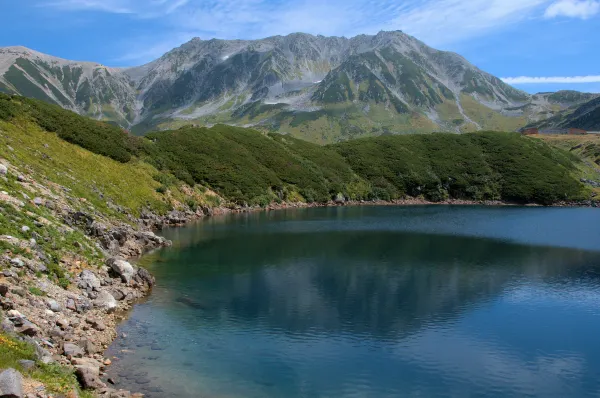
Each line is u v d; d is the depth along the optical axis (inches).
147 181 3230.8
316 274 1808.6
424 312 1371.8
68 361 814.5
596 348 1127.6
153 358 960.9
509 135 7327.8
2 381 554.3
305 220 3577.8
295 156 5674.2
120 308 1244.5
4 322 776.3
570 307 1438.2
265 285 1627.7
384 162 6250.0
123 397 757.3
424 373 979.9
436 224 3430.1
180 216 3213.6
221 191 4094.5
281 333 1176.2
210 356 1008.2
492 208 4945.9
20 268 1034.7
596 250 2394.2
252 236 2719.0
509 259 2149.4
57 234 1348.4
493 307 1429.6
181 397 809.5
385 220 3649.1
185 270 1801.2
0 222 1159.6
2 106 2642.7
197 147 4601.4
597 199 5556.1
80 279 1208.2
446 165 6250.0
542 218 3909.9
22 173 1788.9
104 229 1865.2
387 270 1898.4
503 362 1043.9
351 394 879.7
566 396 901.2
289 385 900.6
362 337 1168.2
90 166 2723.9
